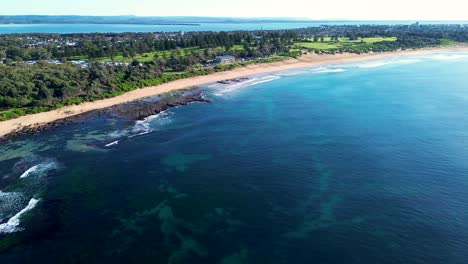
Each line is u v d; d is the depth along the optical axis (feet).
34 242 178.81
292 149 288.30
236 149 290.35
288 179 239.71
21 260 166.91
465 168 249.34
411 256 167.43
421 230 185.06
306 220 195.31
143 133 329.52
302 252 170.81
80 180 240.73
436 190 222.07
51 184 234.99
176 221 196.03
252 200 215.51
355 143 297.94
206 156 277.64
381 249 172.14
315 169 253.03
